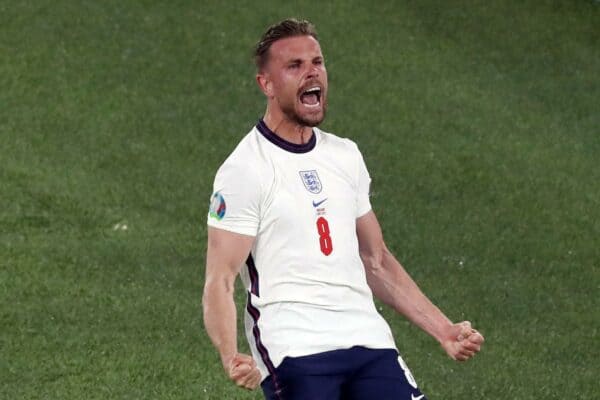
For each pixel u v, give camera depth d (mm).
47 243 35625
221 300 17344
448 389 28344
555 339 31609
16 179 39438
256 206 17750
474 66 48719
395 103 45750
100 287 33031
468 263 36031
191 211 38344
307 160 18156
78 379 27750
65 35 48938
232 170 17844
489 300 33844
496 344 31141
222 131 43625
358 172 18609
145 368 28359
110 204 38406
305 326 17625
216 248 17750
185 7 51219
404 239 37250
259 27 50125
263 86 18266
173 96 45625
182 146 42531
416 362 29766
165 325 30891
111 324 30812
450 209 39312
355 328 17797
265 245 17844
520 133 44438
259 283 17891
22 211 37531
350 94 46156
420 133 43938
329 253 17859
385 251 19141
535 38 50844
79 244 35750
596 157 43281
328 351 17609
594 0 53594
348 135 43562
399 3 52531
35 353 29000
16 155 41094
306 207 17859
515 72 48594
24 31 49000
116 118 44000
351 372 17781
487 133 44250
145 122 43875
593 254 36938
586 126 45438
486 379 29000
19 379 27688
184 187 39812
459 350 18453
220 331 17109
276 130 18188
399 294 18953
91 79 46281
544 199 40188
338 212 18078
